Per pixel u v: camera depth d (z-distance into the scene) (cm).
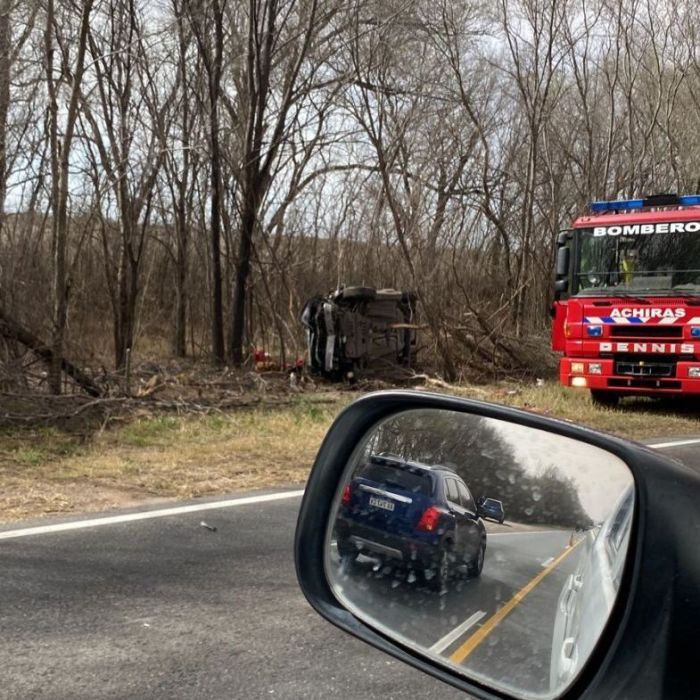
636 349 1191
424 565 202
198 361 1753
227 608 422
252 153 1554
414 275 1592
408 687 342
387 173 1702
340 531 220
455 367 1599
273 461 804
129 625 398
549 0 1977
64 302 1069
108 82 1537
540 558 179
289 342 1727
